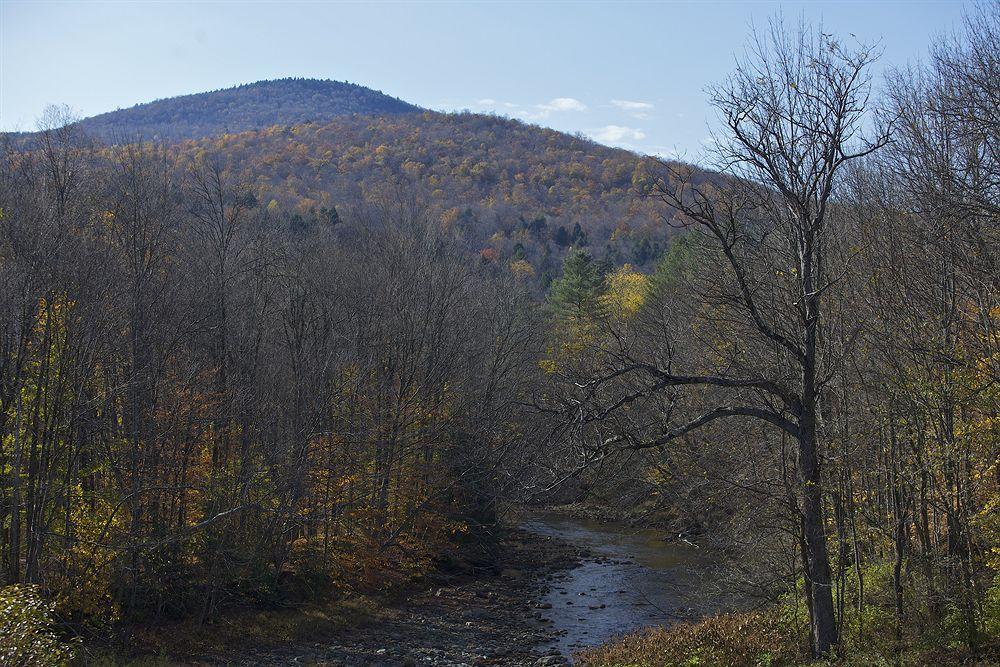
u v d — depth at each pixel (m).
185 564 25.30
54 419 21.33
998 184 15.80
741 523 19.19
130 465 23.62
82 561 22.08
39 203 22.75
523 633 26.14
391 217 47.28
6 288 20.19
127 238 24.53
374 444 33.44
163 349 24.84
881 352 18.30
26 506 21.25
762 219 19.58
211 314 27.11
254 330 31.64
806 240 16.61
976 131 16.08
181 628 24.23
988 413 16.42
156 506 24.08
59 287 21.80
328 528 32.03
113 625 22.73
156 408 24.58
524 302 50.12
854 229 21.80
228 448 27.83
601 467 19.56
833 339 19.12
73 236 22.91
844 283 19.64
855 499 18.58
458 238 51.50
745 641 19.05
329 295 35.12
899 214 18.72
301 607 28.11
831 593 17.08
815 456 16.56
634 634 22.61
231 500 26.00
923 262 18.30
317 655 23.56
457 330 38.94
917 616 17.84
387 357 36.62
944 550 18.62
